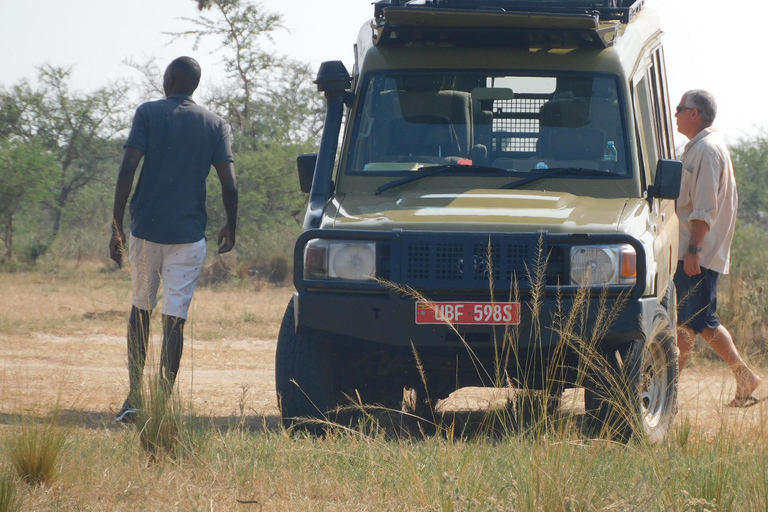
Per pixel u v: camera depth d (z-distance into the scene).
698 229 25.36
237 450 16.84
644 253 17.52
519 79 22.08
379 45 23.00
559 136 21.55
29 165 119.06
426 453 16.20
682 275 26.23
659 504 13.28
